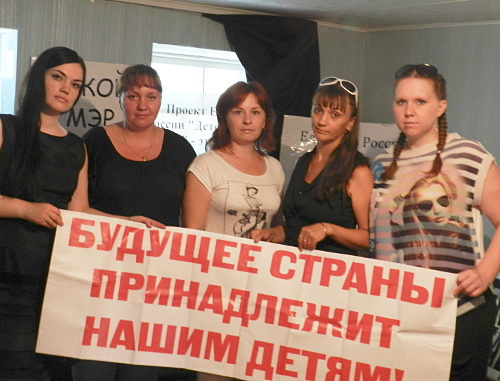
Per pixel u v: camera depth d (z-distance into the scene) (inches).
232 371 108.0
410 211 99.6
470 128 210.4
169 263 108.6
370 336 103.3
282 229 116.6
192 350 108.8
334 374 104.8
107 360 108.1
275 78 223.0
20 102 104.3
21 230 103.7
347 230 108.1
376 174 105.0
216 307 108.0
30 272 104.3
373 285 103.0
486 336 101.0
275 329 106.5
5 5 188.9
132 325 108.4
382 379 103.0
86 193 111.5
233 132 114.6
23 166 101.8
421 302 100.7
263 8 214.2
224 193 112.5
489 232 200.4
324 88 110.9
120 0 203.6
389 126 193.0
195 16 216.1
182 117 203.6
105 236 107.5
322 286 105.2
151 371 112.0
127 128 119.2
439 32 218.5
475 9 190.9
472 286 96.0
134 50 209.0
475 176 96.0
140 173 116.6
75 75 104.4
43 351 106.4
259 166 117.1
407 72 98.6
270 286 106.7
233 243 107.7
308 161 115.0
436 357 100.7
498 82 201.3
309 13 217.9
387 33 235.9
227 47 222.2
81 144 109.3
